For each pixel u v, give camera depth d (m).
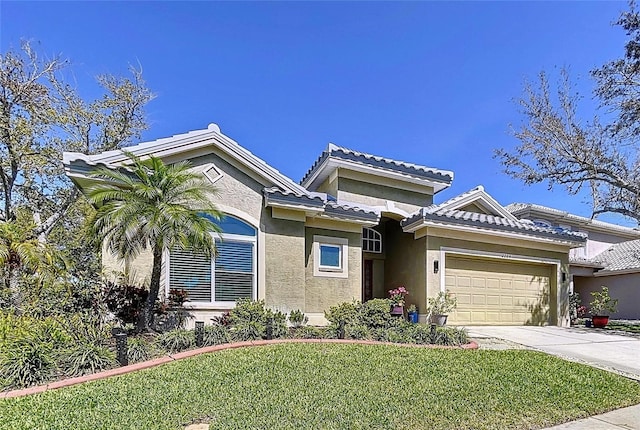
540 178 21.88
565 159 21.38
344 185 19.62
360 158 19.44
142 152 12.80
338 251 16.45
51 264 11.69
